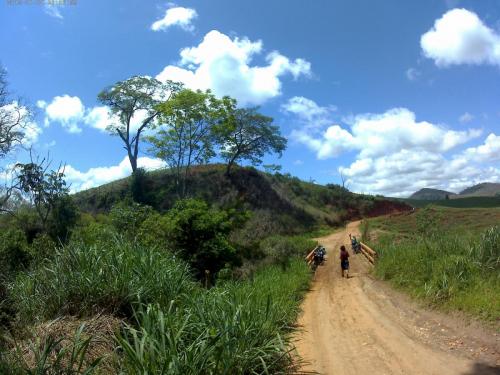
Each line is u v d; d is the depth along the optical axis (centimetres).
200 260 1742
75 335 553
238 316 709
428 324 967
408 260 1486
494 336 808
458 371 678
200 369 560
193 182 6166
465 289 1071
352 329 1009
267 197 6544
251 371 643
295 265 2170
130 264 823
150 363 524
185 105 4716
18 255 1652
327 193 8631
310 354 831
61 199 3114
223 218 1856
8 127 3120
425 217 3450
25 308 741
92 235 1630
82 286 753
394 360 757
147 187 5791
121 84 5375
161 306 778
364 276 1895
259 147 6481
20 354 518
